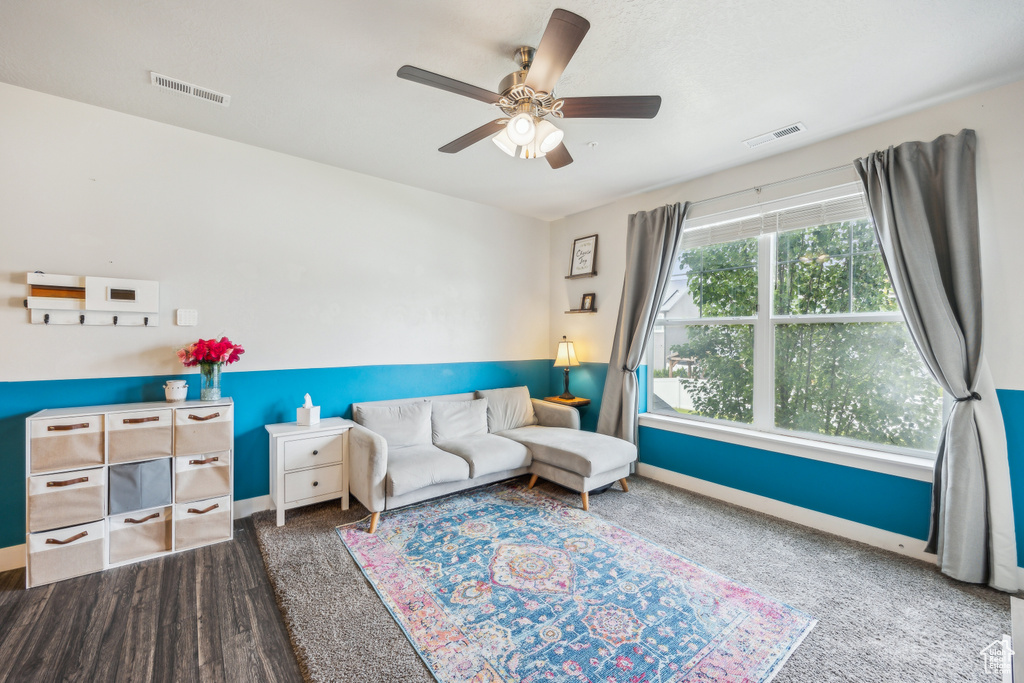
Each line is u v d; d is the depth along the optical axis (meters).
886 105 2.31
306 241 3.12
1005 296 2.10
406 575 2.14
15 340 2.22
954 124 2.25
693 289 3.58
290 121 2.56
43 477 2.04
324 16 1.71
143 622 1.80
